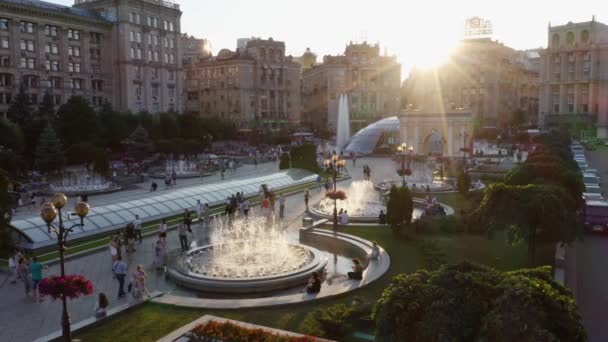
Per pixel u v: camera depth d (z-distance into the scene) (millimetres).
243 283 24766
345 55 192250
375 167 86562
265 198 47906
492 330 11883
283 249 31391
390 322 13273
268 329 18703
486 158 93938
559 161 45375
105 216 38438
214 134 127062
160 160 92000
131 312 21734
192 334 18422
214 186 53031
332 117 184250
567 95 155750
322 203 48938
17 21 104875
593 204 39344
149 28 132500
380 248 31734
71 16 114875
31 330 20500
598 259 31453
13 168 62781
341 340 18750
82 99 94062
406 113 100062
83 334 19562
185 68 178750
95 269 28750
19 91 96688
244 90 165750
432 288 13188
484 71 169375
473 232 35406
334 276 27594
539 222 26219
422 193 55344
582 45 150750
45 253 31312
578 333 12523
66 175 71062
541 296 12664
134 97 128875
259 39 173000
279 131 156125
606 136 149125
